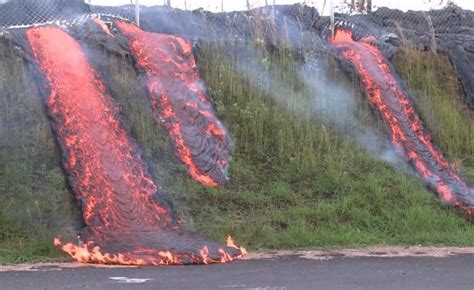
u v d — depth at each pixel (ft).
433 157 42.50
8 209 32.83
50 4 43.37
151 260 28.17
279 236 32.60
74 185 33.63
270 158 40.09
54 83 37.73
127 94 39.45
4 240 31.07
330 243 32.48
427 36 51.57
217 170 38.22
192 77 42.24
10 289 23.16
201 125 40.11
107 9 45.32
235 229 33.30
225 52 44.60
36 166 35.68
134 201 32.94
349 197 36.76
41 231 31.35
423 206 36.86
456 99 47.96
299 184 38.24
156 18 45.68
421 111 45.39
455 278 25.05
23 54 38.91
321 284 23.90
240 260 28.84
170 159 37.76
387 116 44.06
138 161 35.68
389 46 49.14
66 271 26.32
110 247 29.48
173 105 40.16
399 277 25.14
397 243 33.01
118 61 40.45
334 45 47.83
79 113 36.45
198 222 33.65
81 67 38.81
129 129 37.40
